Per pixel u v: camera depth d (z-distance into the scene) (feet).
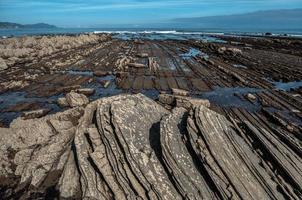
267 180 32.45
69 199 34.76
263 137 37.99
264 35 388.98
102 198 33.50
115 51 163.84
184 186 31.89
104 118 40.19
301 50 186.60
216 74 107.14
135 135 37.81
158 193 31.81
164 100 68.95
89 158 37.27
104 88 86.48
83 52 155.22
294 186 31.99
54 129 47.39
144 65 114.62
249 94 80.59
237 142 36.04
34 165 39.50
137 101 45.14
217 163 32.65
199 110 38.58
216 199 30.86
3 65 108.78
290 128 58.03
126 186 33.30
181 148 35.14
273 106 73.20
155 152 36.14
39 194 36.04
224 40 278.87
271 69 119.44
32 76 97.86
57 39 199.41
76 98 69.77
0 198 35.76
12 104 71.72
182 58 142.41
